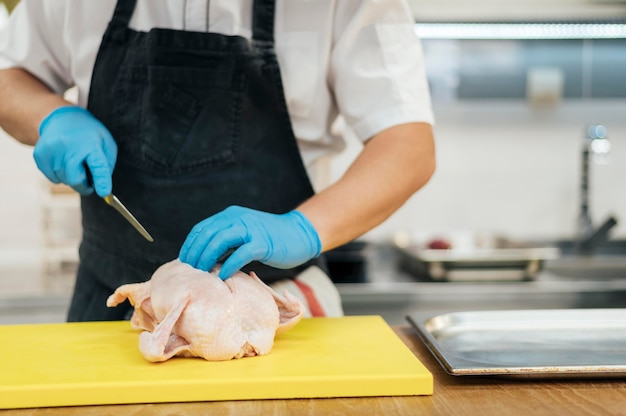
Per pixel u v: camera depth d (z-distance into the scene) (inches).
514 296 93.3
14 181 108.6
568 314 51.1
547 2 98.3
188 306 40.4
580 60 115.6
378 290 91.9
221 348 39.9
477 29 104.5
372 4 52.0
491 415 34.5
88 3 53.4
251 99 52.7
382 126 51.8
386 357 40.8
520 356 43.4
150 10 53.4
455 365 38.1
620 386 38.5
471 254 99.5
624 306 94.1
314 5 52.1
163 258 53.4
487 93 115.7
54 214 107.6
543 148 116.5
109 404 36.1
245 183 53.0
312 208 47.8
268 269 52.6
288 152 53.9
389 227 117.3
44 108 53.4
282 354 41.6
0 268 106.1
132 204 53.6
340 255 97.8
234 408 35.6
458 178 116.6
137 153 53.2
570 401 36.3
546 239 117.4
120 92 53.4
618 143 116.9
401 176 49.5
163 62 52.3
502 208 117.3
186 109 52.4
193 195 52.6
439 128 115.9
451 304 92.9
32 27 55.2
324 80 53.8
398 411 35.1
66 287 92.4
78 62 55.0
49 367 39.1
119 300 45.3
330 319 49.9
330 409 35.4
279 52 52.7
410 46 53.6
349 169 51.1
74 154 48.6
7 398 35.6
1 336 45.6
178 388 36.4
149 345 39.2
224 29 52.5
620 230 117.7
